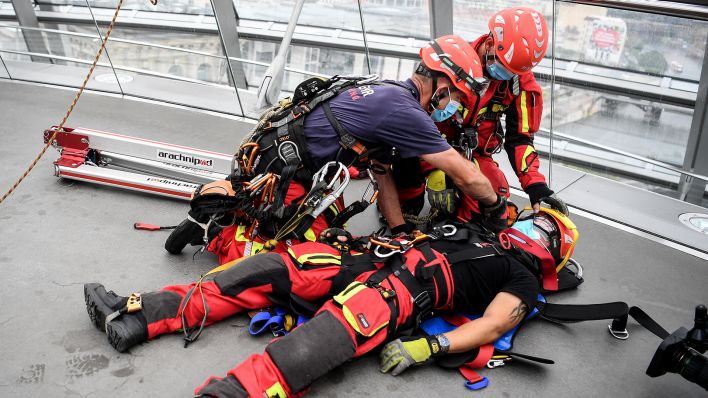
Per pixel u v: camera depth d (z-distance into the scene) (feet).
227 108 14.76
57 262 8.09
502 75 7.84
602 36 11.38
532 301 6.73
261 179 7.29
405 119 7.07
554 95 12.12
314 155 7.34
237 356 6.69
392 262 6.82
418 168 8.80
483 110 8.45
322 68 16.56
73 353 6.52
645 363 7.21
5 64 16.21
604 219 10.63
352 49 15.78
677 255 9.68
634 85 11.82
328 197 7.27
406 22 14.58
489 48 7.85
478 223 8.52
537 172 8.48
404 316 6.55
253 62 16.12
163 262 8.31
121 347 6.45
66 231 8.86
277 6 16.07
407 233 8.70
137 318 6.57
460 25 13.84
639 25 11.10
